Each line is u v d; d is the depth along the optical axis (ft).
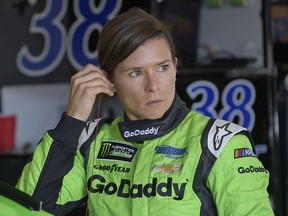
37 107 20.86
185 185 8.48
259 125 18.89
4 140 20.31
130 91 8.69
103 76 9.01
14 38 20.03
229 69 18.95
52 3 19.47
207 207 8.61
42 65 19.74
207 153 8.54
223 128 8.71
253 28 19.84
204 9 20.31
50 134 9.03
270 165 18.81
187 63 18.85
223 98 18.89
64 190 9.31
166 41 8.66
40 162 9.05
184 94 18.85
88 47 18.97
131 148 9.03
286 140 20.49
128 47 8.45
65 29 19.33
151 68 8.54
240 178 8.43
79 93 8.96
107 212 8.87
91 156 9.27
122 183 8.86
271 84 19.12
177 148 8.73
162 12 19.07
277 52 22.95
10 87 20.66
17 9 19.89
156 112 8.70
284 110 20.51
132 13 8.63
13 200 7.14
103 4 18.58
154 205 8.48
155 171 8.63
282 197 19.76
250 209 8.33
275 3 23.04
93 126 9.50
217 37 20.22
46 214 7.11
